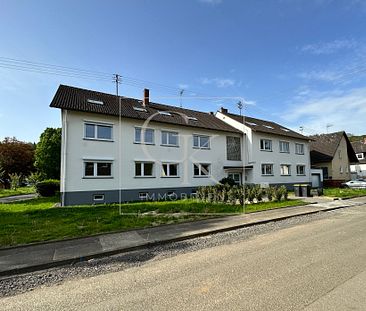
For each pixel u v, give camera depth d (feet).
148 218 36.91
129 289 15.25
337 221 35.60
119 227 31.45
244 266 18.13
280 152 102.78
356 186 108.78
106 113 61.52
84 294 14.88
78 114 59.11
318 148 133.18
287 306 12.27
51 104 56.18
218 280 15.84
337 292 13.56
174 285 15.44
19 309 13.37
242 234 29.14
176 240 27.07
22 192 118.93
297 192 69.62
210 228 31.01
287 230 30.45
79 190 57.77
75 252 22.65
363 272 16.21
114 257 22.41
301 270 16.88
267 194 58.29
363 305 12.20
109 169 62.80
